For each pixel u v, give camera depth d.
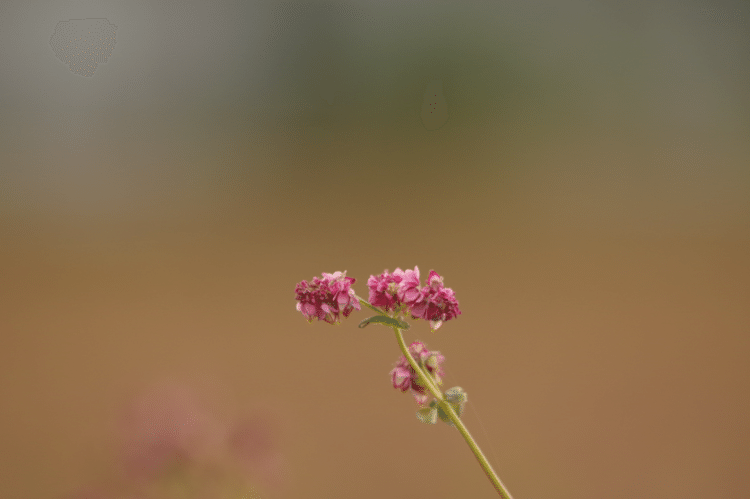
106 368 1.52
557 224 3.45
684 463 1.09
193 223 3.48
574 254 2.87
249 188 4.19
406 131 5.27
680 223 3.42
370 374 1.48
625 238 3.18
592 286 2.36
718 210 3.63
